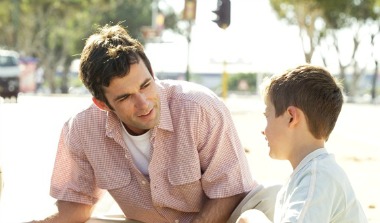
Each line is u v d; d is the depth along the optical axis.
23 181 6.84
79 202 3.72
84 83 3.30
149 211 3.64
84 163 3.67
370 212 5.58
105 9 53.31
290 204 2.68
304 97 2.83
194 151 3.47
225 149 3.55
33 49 52.97
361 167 8.43
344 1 40.09
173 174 3.50
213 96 3.55
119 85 3.17
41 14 51.78
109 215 3.91
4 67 22.52
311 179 2.71
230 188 3.56
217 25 15.61
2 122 13.98
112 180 3.58
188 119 3.44
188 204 3.61
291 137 2.88
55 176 3.75
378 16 40.88
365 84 61.06
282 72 2.92
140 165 3.55
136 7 57.09
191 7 19.25
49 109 18.34
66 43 53.31
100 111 3.53
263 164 8.38
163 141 3.46
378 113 23.84
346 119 19.56
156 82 3.47
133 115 3.24
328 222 2.67
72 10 51.94
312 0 40.19
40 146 9.84
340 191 2.72
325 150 2.84
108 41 3.22
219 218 3.57
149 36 27.41
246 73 60.19
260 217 2.95
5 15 51.84
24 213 5.27
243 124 15.38
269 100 2.92
